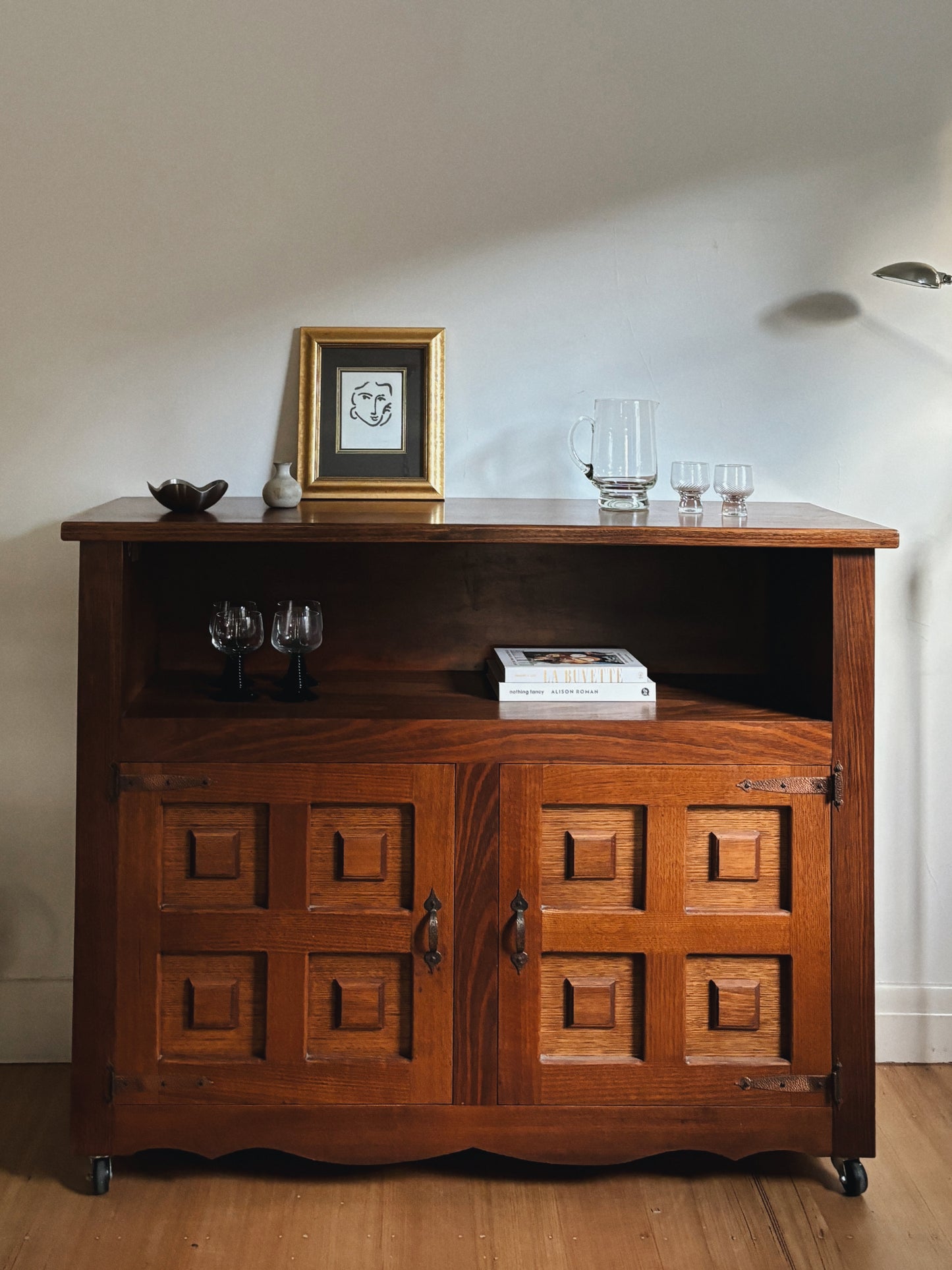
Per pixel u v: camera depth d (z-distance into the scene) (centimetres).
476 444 248
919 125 243
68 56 237
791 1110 209
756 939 207
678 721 205
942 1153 224
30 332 243
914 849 257
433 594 244
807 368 247
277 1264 190
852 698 205
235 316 244
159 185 240
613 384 247
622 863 207
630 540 199
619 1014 208
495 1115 208
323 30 238
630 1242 196
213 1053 207
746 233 245
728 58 241
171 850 205
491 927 206
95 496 246
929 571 252
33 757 251
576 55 240
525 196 243
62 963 254
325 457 242
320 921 205
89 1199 206
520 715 207
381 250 243
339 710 209
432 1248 194
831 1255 194
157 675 237
